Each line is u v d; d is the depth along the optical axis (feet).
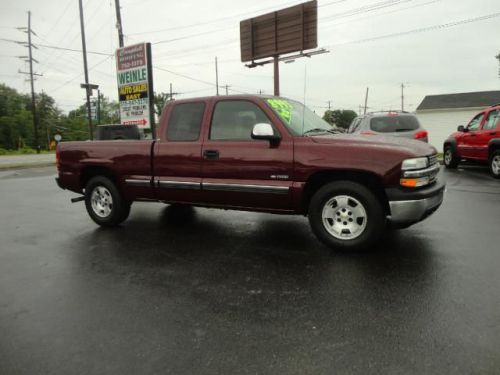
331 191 14.10
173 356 8.08
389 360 7.71
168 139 17.47
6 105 282.36
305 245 15.49
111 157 18.90
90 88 92.27
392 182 13.16
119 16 79.36
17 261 14.64
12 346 8.66
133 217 21.86
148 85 46.34
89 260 14.55
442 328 8.84
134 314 10.02
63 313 10.20
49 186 38.60
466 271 12.23
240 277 12.37
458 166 44.42
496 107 35.06
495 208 21.63
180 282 12.09
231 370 7.56
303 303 10.36
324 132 16.55
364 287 11.26
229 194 15.90
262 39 65.46
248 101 15.71
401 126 30.68
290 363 7.72
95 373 7.60
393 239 15.87
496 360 7.60
